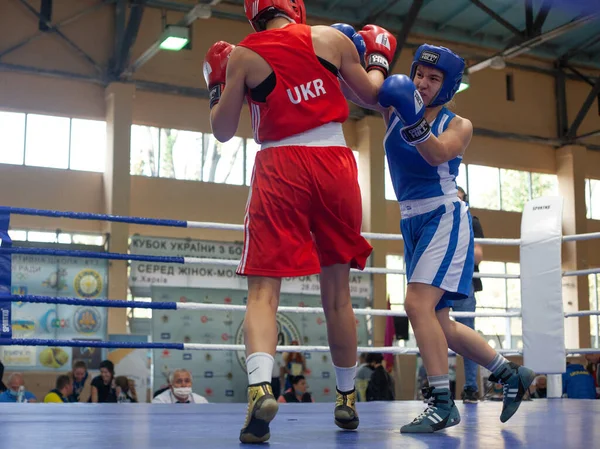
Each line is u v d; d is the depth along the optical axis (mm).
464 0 13453
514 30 12461
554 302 3992
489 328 14828
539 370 3990
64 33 12047
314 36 2123
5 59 11617
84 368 7941
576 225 15039
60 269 11000
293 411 3143
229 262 3660
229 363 10414
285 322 10961
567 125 15633
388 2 13344
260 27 2236
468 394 3957
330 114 2115
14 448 1717
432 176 2385
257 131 2143
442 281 2326
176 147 12852
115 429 2256
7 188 11594
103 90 12258
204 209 12750
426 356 2287
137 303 3398
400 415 2912
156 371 10039
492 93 15094
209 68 2240
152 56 12102
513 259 14969
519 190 15352
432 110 2410
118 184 11797
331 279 2279
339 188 2107
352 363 2330
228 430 2238
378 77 2377
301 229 2072
